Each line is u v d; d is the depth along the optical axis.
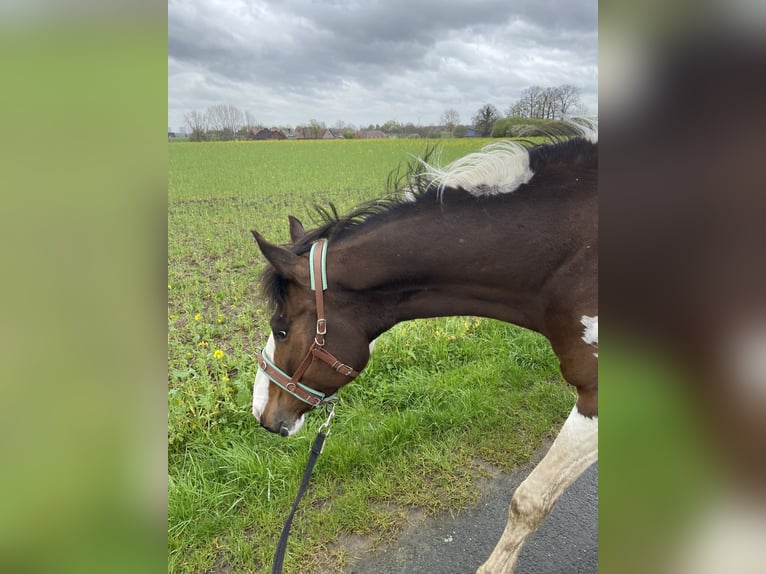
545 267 1.84
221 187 14.70
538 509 1.93
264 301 2.02
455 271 1.92
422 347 4.13
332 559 2.34
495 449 3.05
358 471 2.86
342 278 1.92
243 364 3.73
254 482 2.72
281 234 8.36
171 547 2.38
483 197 1.87
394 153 23.53
